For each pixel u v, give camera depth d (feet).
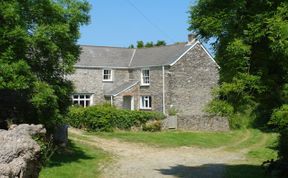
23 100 68.03
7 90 67.56
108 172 69.41
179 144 112.16
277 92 51.08
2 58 58.85
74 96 159.22
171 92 152.15
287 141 66.23
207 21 52.54
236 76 49.49
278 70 50.80
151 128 131.34
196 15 56.34
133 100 162.91
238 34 50.01
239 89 49.16
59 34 65.00
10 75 58.34
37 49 67.05
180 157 92.17
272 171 65.82
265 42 49.34
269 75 50.72
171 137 121.49
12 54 59.47
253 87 49.29
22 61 59.72
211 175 68.54
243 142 120.78
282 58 46.37
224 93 50.39
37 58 67.82
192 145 112.06
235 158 92.17
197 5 56.59
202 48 158.71
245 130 147.13
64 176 60.70
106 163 78.59
